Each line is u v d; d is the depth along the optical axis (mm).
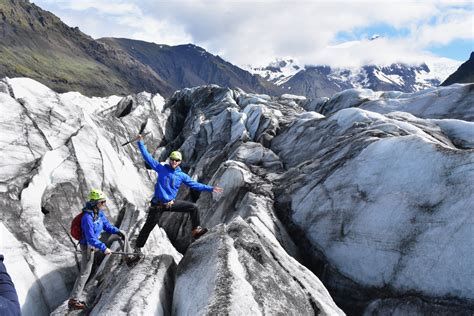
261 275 9992
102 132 29094
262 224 15117
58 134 21766
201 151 39219
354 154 15883
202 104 58719
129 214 17125
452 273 10781
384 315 11914
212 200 20594
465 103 25656
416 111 27906
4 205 16156
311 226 15289
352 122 21953
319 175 16812
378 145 14977
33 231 16156
